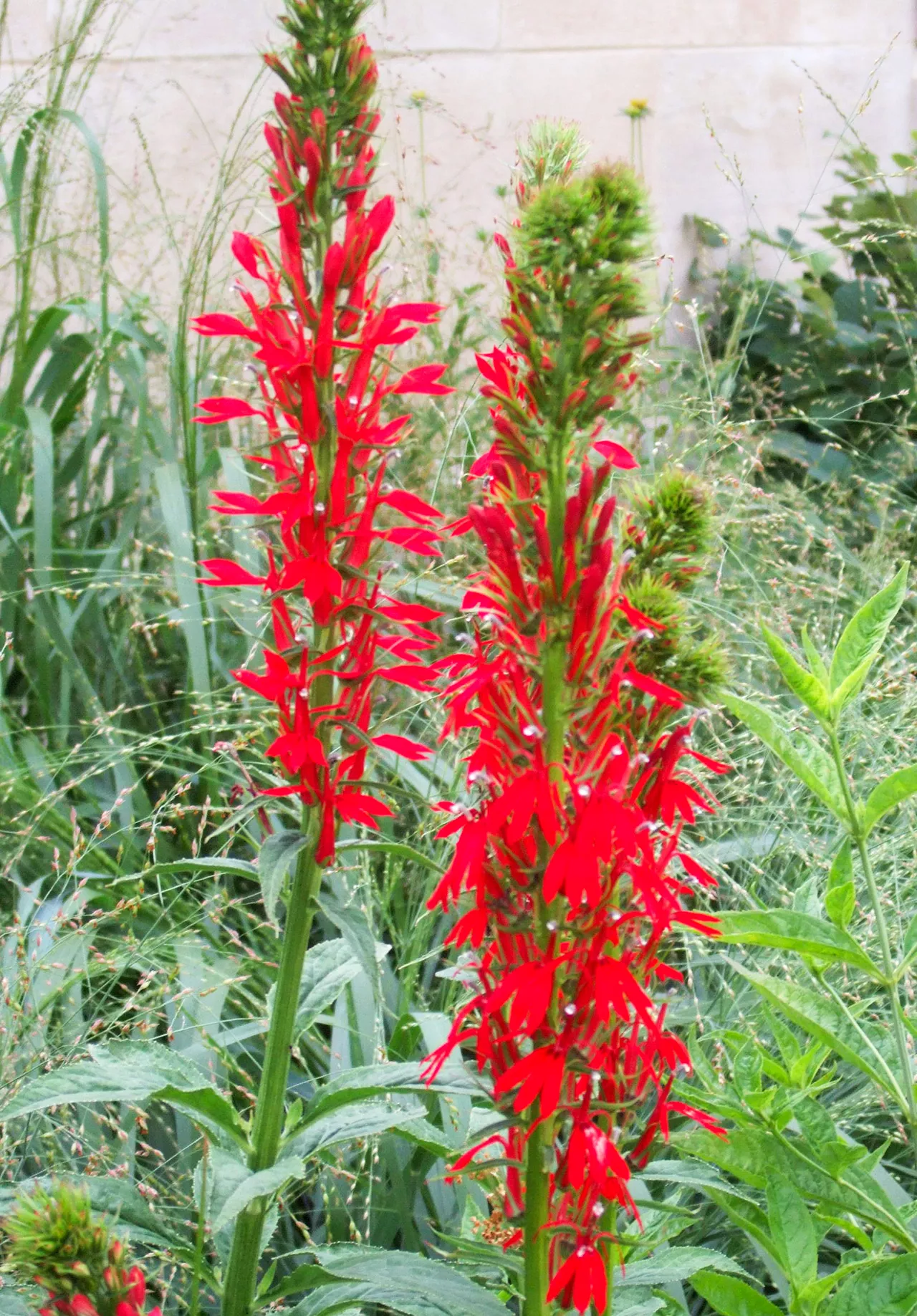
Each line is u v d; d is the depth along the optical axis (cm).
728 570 322
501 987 96
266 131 123
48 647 298
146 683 304
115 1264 95
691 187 466
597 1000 95
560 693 96
